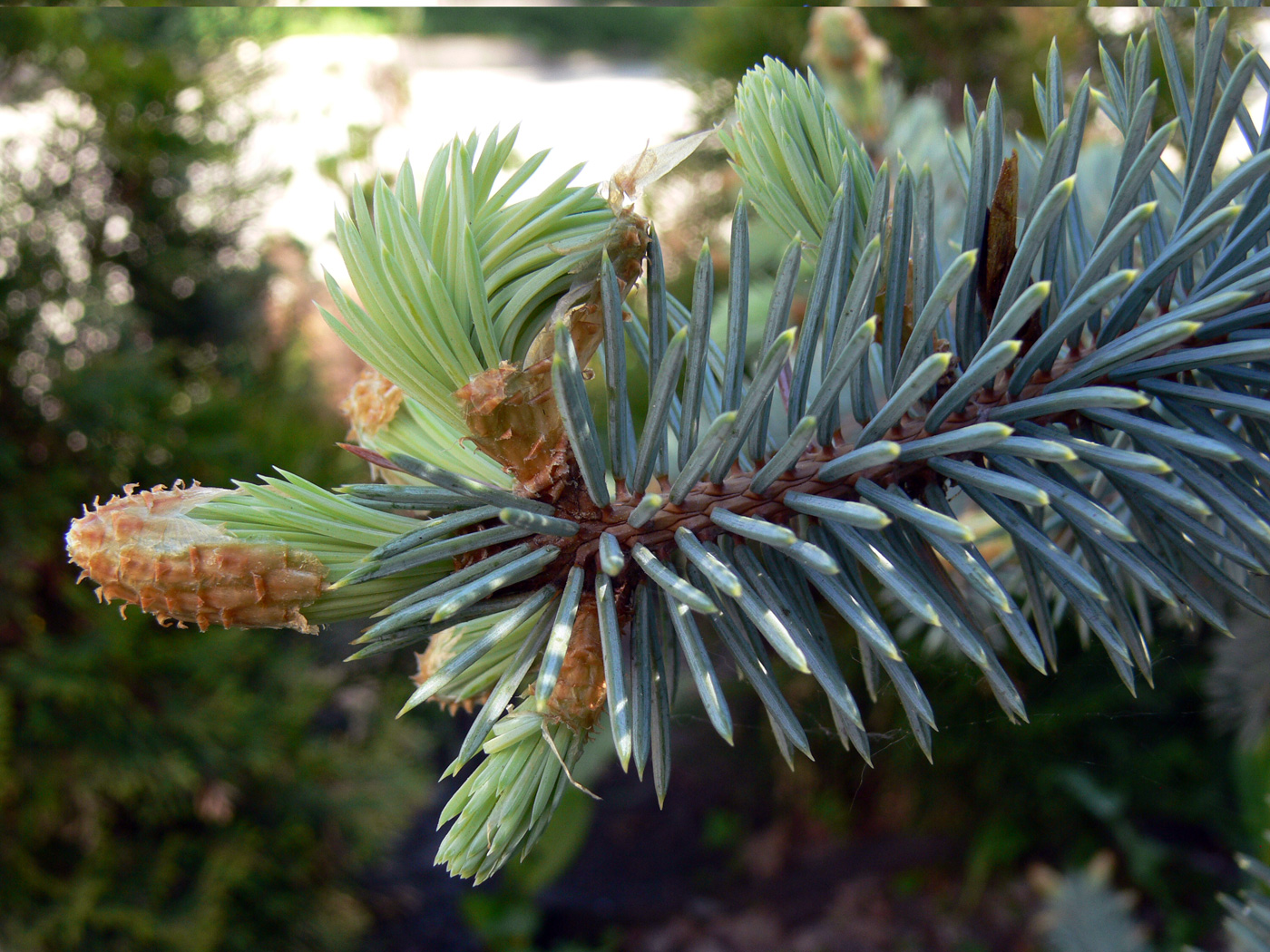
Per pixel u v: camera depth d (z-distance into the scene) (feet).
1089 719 1.94
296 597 0.34
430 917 2.66
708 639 0.59
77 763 1.84
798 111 0.39
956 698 1.51
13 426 1.90
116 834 1.99
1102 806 2.13
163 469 2.02
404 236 0.33
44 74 1.96
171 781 1.92
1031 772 2.19
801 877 2.66
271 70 2.33
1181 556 0.44
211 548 0.34
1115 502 0.50
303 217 2.53
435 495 0.35
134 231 2.14
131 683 1.94
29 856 1.85
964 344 0.39
